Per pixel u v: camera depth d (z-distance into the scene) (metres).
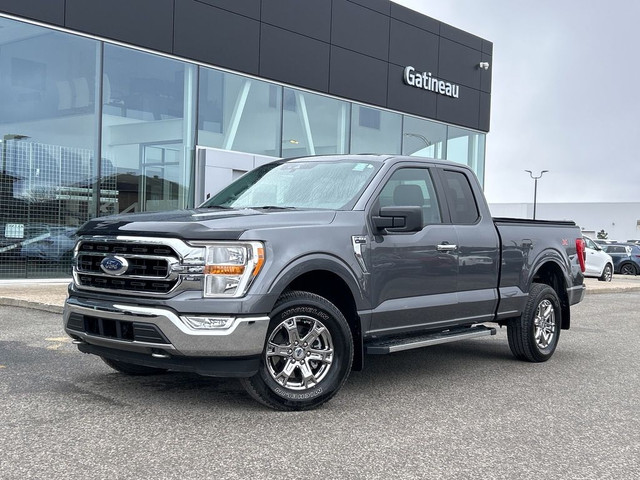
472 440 4.59
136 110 14.49
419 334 6.36
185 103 15.36
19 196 12.84
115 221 5.20
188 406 5.15
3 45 12.52
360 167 6.15
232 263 4.78
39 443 4.20
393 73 20.23
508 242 7.14
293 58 17.42
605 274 26.59
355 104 19.30
